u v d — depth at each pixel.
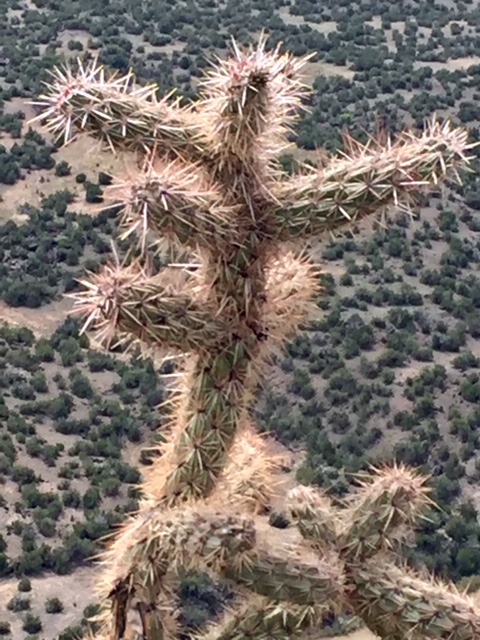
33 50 50.06
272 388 25.53
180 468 4.80
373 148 5.00
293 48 50.88
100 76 4.88
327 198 4.70
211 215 4.52
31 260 34.66
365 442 25.03
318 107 40.69
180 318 4.63
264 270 4.85
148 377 27.41
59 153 40.50
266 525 4.92
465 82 46.91
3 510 22.19
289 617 4.82
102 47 50.25
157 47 51.38
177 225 4.47
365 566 4.98
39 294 33.16
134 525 4.60
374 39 53.09
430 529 18.59
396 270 33.91
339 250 34.00
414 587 4.96
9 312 32.47
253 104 4.50
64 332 30.27
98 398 27.17
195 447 4.79
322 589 4.70
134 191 4.40
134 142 4.64
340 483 21.16
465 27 56.91
